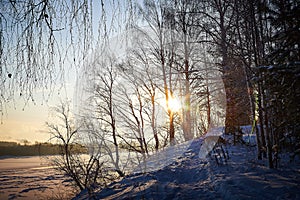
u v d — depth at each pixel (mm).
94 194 5457
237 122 7316
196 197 4023
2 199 13570
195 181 4992
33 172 24672
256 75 4395
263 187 3799
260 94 5047
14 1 1990
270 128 5371
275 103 4047
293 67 3371
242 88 6672
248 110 7059
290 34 3609
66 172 9680
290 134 4242
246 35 5602
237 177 4449
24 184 17422
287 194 3412
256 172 4656
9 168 29359
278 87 3713
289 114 3879
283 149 5465
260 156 5688
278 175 4328
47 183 15844
